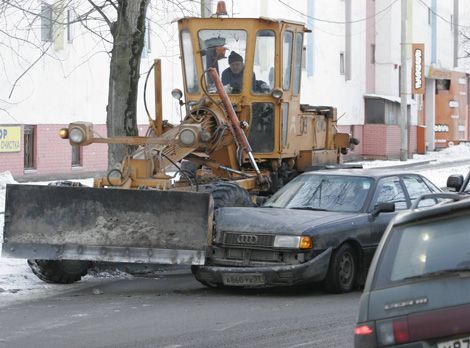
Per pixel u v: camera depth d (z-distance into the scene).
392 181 35.22
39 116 76.62
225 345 24.39
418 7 133.62
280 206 35.12
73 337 25.41
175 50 89.31
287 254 31.41
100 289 33.56
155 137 36.91
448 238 15.33
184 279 36.28
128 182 35.06
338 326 26.52
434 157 127.25
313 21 110.69
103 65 83.12
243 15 96.69
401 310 15.21
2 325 26.98
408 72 126.94
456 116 145.50
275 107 43.69
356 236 32.53
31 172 76.31
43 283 34.44
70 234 32.38
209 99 40.06
